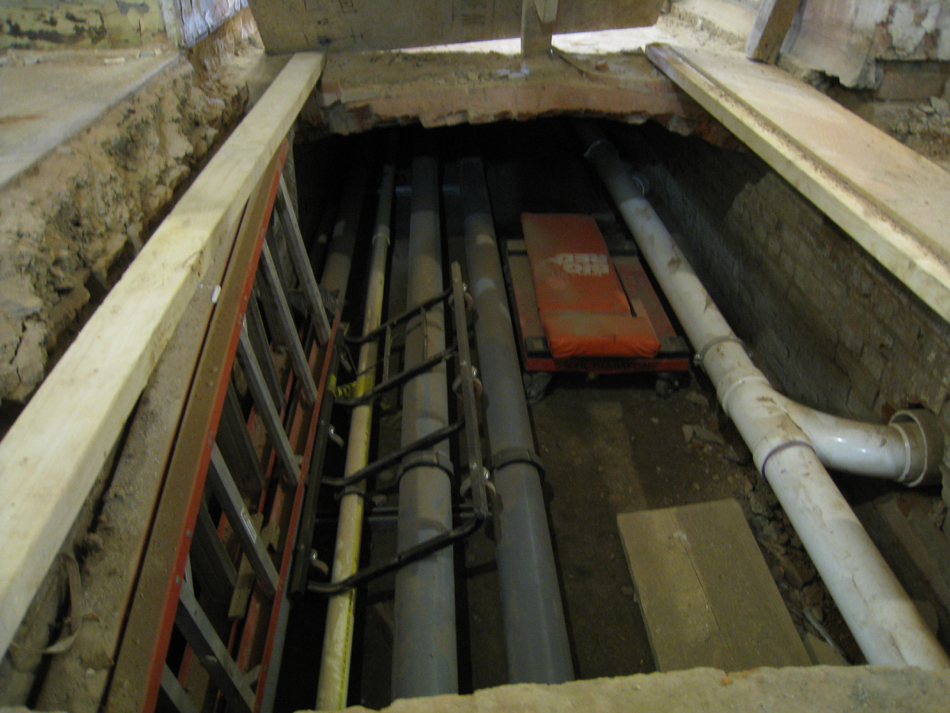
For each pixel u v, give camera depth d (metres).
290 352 2.51
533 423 3.42
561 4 3.40
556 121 5.71
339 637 2.17
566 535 2.89
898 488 2.40
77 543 1.13
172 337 1.52
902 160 2.16
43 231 1.53
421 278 3.72
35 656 0.99
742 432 2.56
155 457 1.31
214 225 1.56
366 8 3.31
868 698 1.00
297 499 2.33
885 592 1.91
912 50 2.56
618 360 3.30
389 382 3.03
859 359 2.54
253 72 3.24
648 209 4.03
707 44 3.62
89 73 2.36
